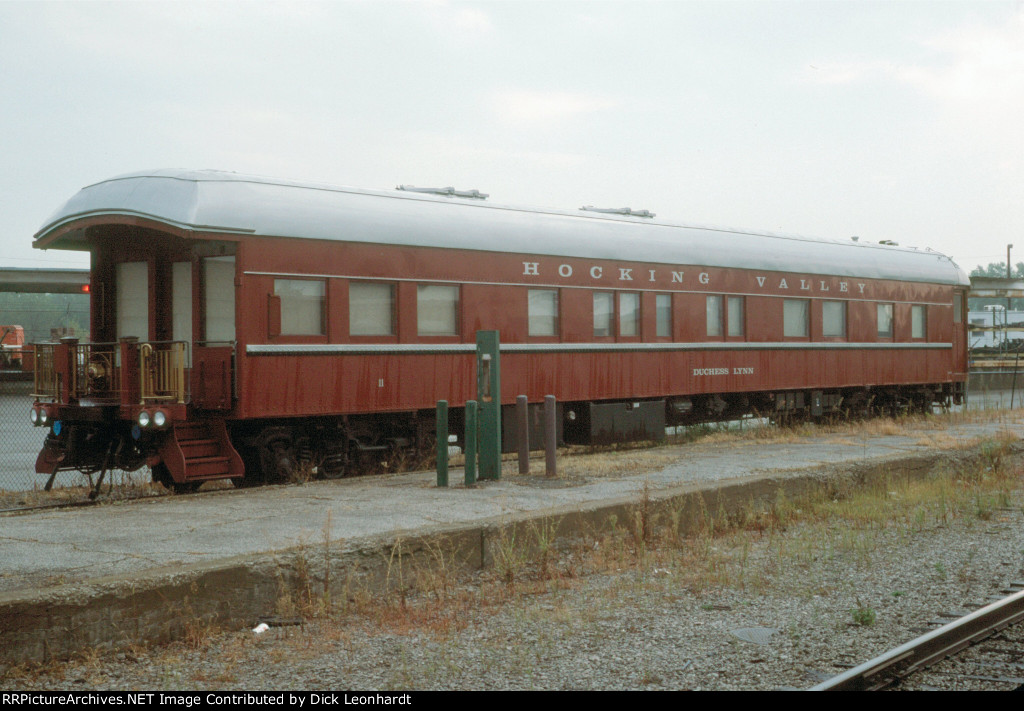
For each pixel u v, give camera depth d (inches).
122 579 241.6
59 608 227.5
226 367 465.4
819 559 343.6
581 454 613.6
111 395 499.8
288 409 482.6
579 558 339.6
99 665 227.1
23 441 849.5
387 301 530.3
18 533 320.5
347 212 511.5
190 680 216.5
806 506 454.0
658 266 674.2
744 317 738.2
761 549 365.7
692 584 305.7
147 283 517.7
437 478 448.8
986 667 219.8
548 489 426.3
